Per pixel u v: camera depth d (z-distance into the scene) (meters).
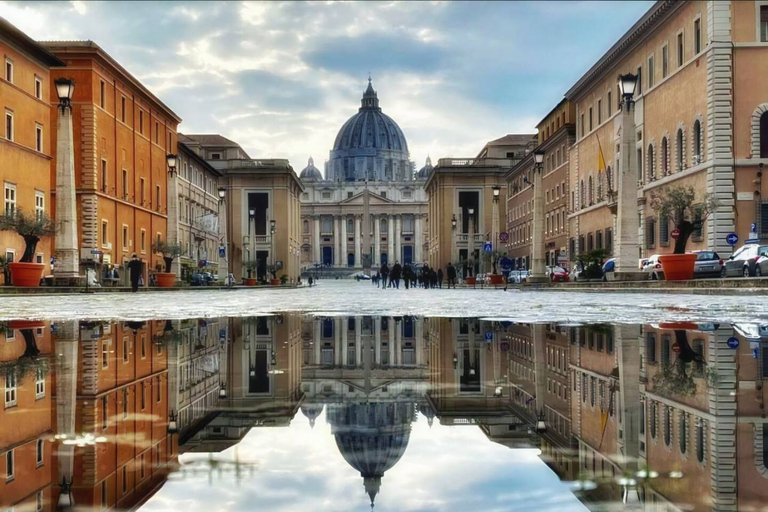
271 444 3.32
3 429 3.59
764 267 33.34
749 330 9.19
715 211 41.84
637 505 2.42
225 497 2.52
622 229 35.12
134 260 39.66
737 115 42.06
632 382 5.20
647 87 53.66
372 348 7.78
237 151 119.31
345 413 4.10
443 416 4.02
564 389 4.98
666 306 16.38
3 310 16.23
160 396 4.70
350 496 2.54
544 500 2.49
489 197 119.44
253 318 12.99
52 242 47.06
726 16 42.03
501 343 8.12
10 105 42.38
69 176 36.53
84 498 2.47
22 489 2.57
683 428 3.64
